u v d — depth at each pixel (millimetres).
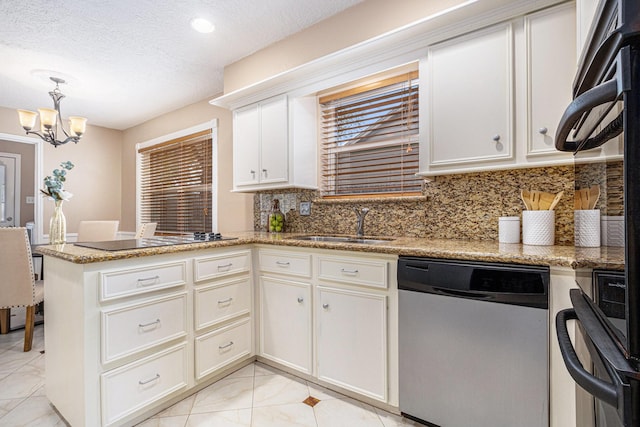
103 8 2055
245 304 2121
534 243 1598
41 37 2369
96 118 4258
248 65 2697
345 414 1651
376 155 2383
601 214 699
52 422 1591
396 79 2262
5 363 2213
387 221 2248
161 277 1648
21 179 4777
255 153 2609
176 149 3953
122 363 1495
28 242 2383
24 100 3604
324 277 1829
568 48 1401
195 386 1844
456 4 1783
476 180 1895
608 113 622
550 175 1676
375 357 1642
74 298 1432
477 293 1318
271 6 2096
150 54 2646
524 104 1496
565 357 712
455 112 1673
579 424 1025
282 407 1712
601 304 690
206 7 2080
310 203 2674
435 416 1438
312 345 1890
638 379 504
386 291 1608
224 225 3365
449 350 1395
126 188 4707
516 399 1247
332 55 1965
